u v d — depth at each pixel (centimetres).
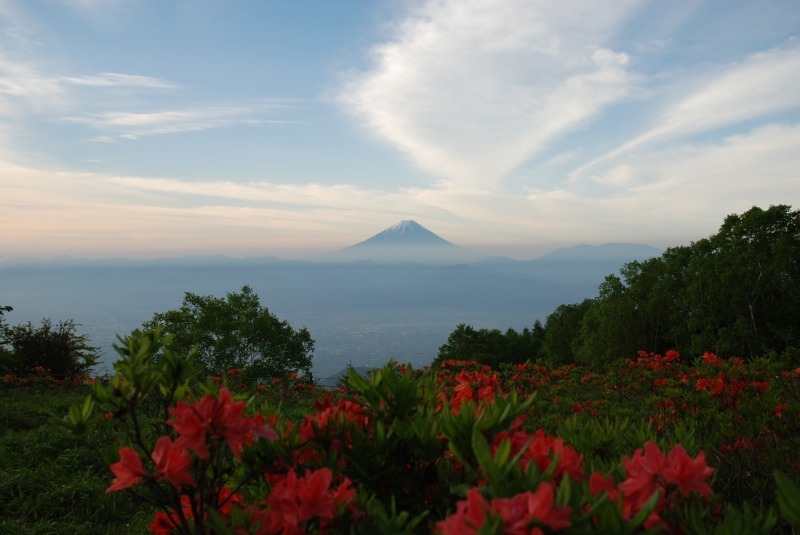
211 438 158
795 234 3531
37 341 2053
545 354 6034
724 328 3503
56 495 641
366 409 229
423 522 193
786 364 596
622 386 805
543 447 167
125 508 636
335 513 154
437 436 199
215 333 2852
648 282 4222
